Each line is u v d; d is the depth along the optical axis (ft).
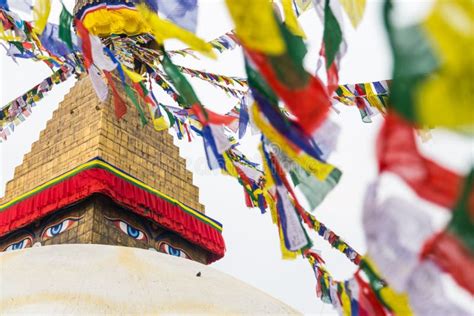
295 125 11.91
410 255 9.98
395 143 9.23
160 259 40.06
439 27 8.39
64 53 20.79
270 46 11.27
